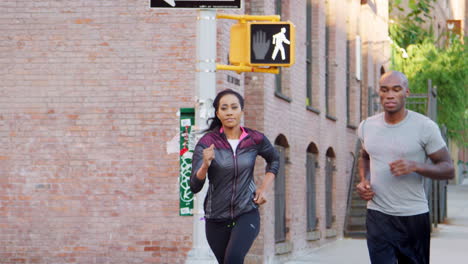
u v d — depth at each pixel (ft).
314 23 66.90
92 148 44.37
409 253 23.66
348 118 83.05
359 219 79.46
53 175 44.60
